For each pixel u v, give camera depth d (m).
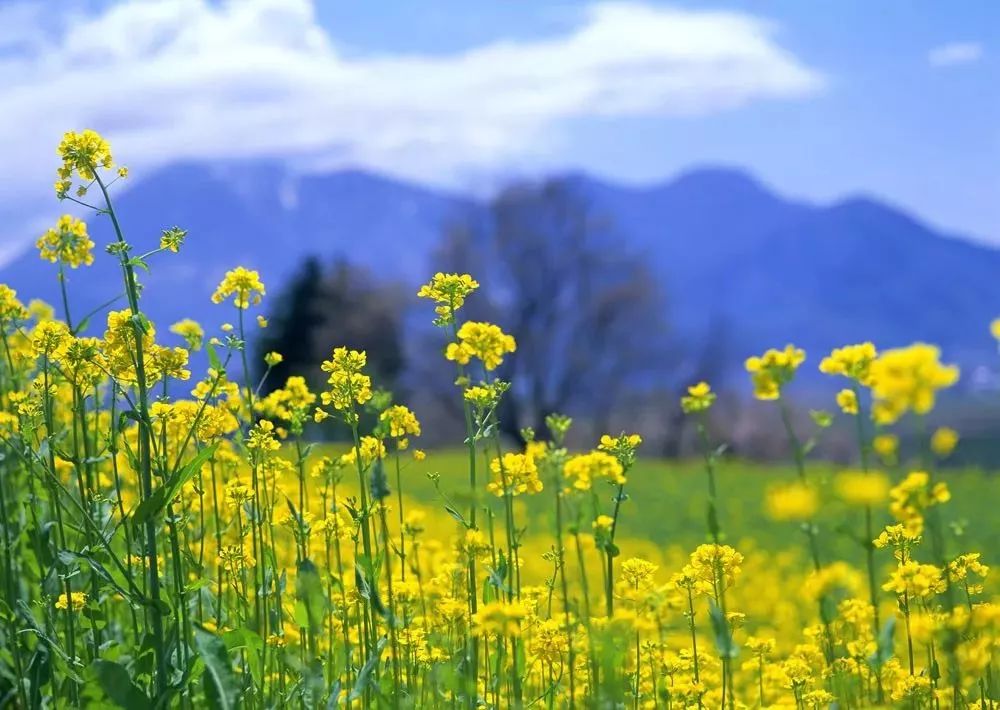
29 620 5.08
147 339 5.14
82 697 4.82
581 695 5.27
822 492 3.68
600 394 64.75
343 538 5.90
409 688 5.33
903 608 5.16
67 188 5.02
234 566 5.82
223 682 4.79
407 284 65.62
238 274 6.26
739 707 6.17
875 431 4.10
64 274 6.07
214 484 5.98
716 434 65.75
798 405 43.59
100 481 6.71
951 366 3.52
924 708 5.30
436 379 61.56
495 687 5.22
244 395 6.54
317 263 63.12
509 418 63.34
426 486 21.80
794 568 15.70
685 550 19.14
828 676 5.82
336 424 6.66
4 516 5.62
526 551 12.69
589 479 4.70
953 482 26.91
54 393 6.04
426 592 6.37
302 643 5.43
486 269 67.06
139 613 6.35
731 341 67.50
